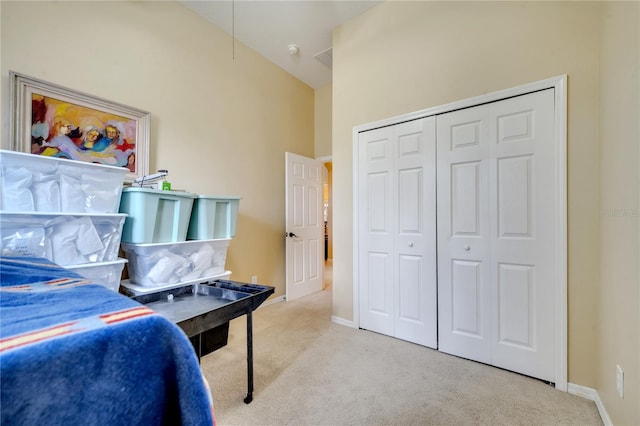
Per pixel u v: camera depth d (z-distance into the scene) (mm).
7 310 529
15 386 362
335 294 2836
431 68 2262
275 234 3527
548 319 1768
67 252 1451
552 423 1430
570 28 1726
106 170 1594
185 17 2562
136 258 1858
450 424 1425
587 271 1646
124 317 497
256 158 3275
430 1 2279
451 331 2146
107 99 2029
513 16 1916
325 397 1634
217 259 2252
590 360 1634
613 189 1387
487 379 1810
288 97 3760
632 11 1187
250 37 3037
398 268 2426
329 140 4086
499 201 1952
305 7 2607
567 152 1716
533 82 1830
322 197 4184
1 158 1271
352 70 2756
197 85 2656
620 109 1305
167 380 484
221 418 1463
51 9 1806
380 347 2262
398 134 2438
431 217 2250
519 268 1872
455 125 2145
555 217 1749
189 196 2033
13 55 1665
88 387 416
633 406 1137
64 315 508
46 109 1767
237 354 2145
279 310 3184
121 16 2139
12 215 1275
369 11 2639
